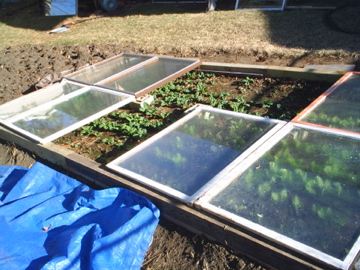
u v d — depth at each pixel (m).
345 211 2.61
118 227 2.92
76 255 2.71
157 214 3.13
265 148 3.41
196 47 7.47
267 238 2.49
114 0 12.92
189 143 3.80
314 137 3.51
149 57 6.98
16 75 7.46
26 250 2.78
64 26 11.94
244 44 7.16
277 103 5.08
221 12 10.11
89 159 3.97
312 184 2.90
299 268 2.36
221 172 3.18
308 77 5.48
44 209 3.29
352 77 4.89
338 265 2.19
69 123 4.61
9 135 4.79
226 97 5.50
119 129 4.96
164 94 6.00
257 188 2.95
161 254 2.92
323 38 6.84
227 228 2.69
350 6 8.32
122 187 3.48
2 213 3.23
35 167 3.77
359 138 3.32
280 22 8.25
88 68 6.91
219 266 2.70
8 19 14.56
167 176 3.32
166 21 10.14
